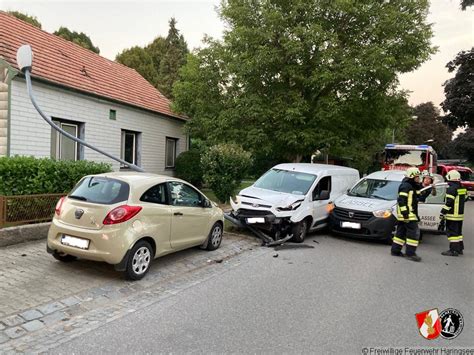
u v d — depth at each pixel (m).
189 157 16.44
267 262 7.12
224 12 15.06
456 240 8.24
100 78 13.72
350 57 13.42
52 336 3.92
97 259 5.34
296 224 8.78
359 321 4.52
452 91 29.02
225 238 8.80
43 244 7.08
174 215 6.30
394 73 13.62
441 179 11.72
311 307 4.91
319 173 9.83
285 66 14.03
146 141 15.20
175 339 3.92
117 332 4.05
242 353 3.68
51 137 10.85
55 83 10.56
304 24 14.02
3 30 11.05
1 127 9.45
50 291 5.00
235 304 4.94
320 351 3.77
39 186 7.62
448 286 6.01
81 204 5.50
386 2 14.36
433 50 13.94
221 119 14.81
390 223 8.95
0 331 3.93
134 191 5.66
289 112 13.31
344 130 15.03
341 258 7.62
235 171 12.46
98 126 12.52
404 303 5.18
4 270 5.65
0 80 9.43
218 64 16.11
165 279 5.89
